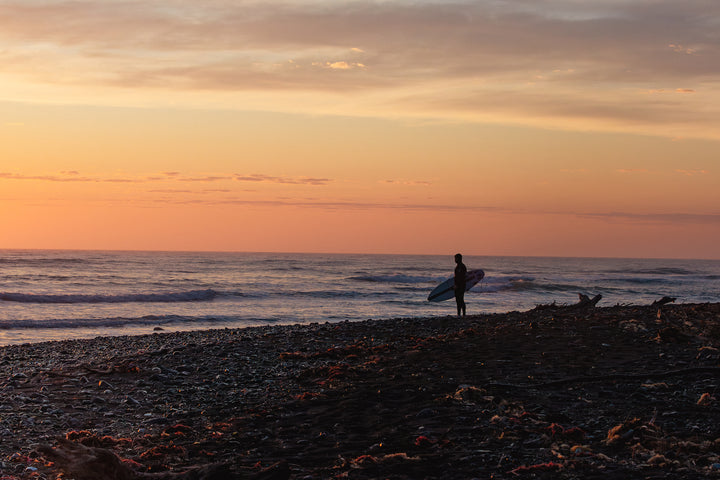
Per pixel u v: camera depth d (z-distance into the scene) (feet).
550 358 39.60
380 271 346.33
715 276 356.79
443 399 30.91
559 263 640.17
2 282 191.21
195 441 26.61
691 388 31.24
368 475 21.49
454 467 21.95
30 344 64.59
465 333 51.29
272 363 46.01
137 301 142.92
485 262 650.02
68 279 211.20
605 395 30.60
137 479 19.75
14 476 22.15
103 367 45.55
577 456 22.40
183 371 43.42
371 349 46.93
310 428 27.73
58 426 29.73
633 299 184.44
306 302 149.28
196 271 297.33
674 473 20.42
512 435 25.22
